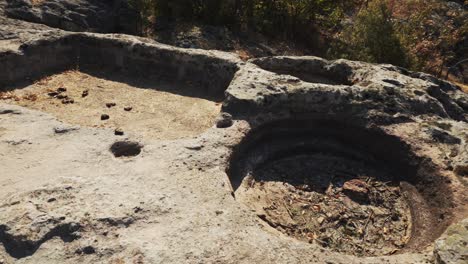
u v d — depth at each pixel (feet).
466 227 10.86
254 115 16.84
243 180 15.29
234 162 15.55
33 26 23.84
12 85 19.93
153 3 37.40
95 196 12.24
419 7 46.06
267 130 17.20
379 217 14.85
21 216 11.28
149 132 17.35
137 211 11.85
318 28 43.98
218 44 33.83
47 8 29.30
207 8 37.29
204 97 20.65
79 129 15.72
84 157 14.17
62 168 13.61
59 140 15.08
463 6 60.90
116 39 22.18
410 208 15.15
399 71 21.47
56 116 17.99
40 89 20.04
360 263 10.77
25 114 16.47
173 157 14.25
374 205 15.39
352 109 17.67
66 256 10.57
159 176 13.33
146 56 21.90
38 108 18.44
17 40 21.49
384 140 16.87
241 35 37.19
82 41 22.43
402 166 16.34
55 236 11.00
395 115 17.44
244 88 17.65
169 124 18.10
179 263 10.41
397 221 14.75
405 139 16.43
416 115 17.71
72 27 29.73
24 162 13.88
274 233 12.33
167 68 21.86
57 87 20.39
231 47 33.96
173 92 20.86
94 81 21.33
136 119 18.31
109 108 19.06
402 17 44.06
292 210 14.70
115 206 11.93
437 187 14.83
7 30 22.29
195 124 18.20
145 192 12.59
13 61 19.97
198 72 21.39
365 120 17.35
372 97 18.04
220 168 14.02
